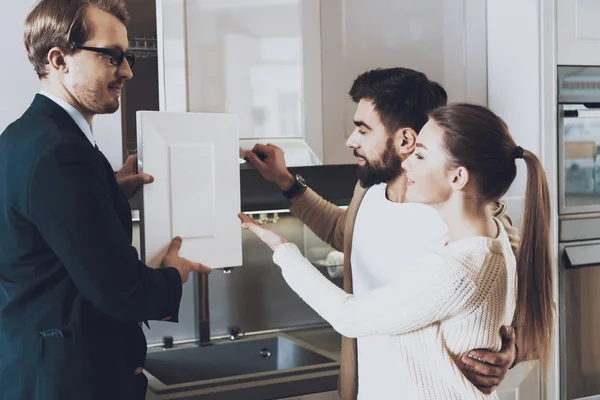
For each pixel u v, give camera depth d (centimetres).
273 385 224
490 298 162
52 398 163
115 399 171
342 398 212
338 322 171
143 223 185
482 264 161
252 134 224
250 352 274
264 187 236
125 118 218
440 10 258
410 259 198
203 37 216
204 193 191
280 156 225
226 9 219
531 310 180
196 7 215
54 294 165
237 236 196
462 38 262
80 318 165
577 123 272
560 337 272
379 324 166
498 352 168
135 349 178
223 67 219
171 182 187
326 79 237
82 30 165
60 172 157
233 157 195
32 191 157
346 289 215
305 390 226
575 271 274
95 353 167
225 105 220
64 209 156
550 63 262
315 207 230
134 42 219
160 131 185
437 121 168
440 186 168
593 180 276
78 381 165
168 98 212
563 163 269
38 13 166
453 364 162
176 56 213
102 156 171
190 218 189
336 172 248
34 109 169
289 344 274
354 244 211
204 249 192
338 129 240
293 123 230
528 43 263
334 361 258
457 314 162
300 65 230
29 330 165
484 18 266
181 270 183
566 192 271
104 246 158
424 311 160
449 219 170
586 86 272
